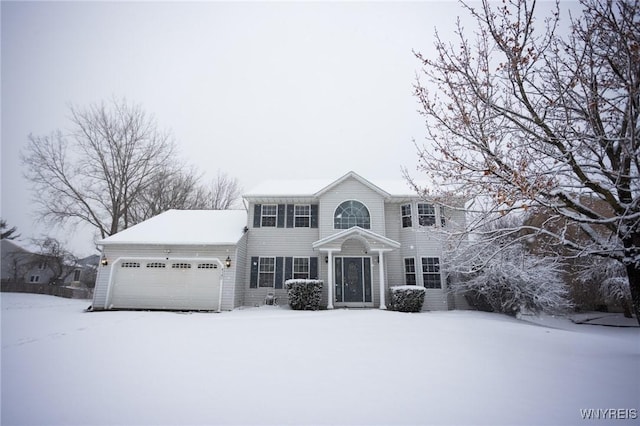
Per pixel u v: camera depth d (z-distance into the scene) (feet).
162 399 12.22
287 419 10.52
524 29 15.67
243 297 51.31
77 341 22.86
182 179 100.17
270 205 55.62
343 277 50.75
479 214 20.18
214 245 47.26
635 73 12.55
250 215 54.90
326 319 33.50
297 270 52.75
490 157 16.90
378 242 47.80
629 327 43.73
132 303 46.42
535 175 16.28
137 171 88.43
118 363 17.15
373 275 50.78
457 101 16.84
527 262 33.35
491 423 10.27
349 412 11.08
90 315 39.65
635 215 15.12
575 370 16.08
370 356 18.69
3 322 33.01
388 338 23.85
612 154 17.16
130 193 88.02
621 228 17.08
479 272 45.19
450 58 17.43
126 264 47.91
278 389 13.29
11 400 12.12
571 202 16.81
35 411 11.14
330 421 10.39
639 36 13.12
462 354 19.22
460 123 17.60
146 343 22.15
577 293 54.75
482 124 16.85
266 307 48.34
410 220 53.31
